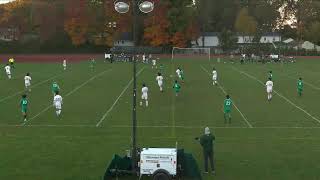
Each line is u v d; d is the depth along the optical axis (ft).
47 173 63.52
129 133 88.74
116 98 134.41
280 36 431.02
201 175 61.41
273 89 154.92
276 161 69.82
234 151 75.72
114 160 61.16
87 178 61.46
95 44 361.30
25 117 101.04
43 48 360.28
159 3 355.77
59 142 81.35
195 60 317.01
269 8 436.35
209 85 166.09
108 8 354.13
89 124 97.50
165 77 192.75
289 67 257.14
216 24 431.43
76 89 153.79
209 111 114.11
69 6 354.95
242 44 390.21
